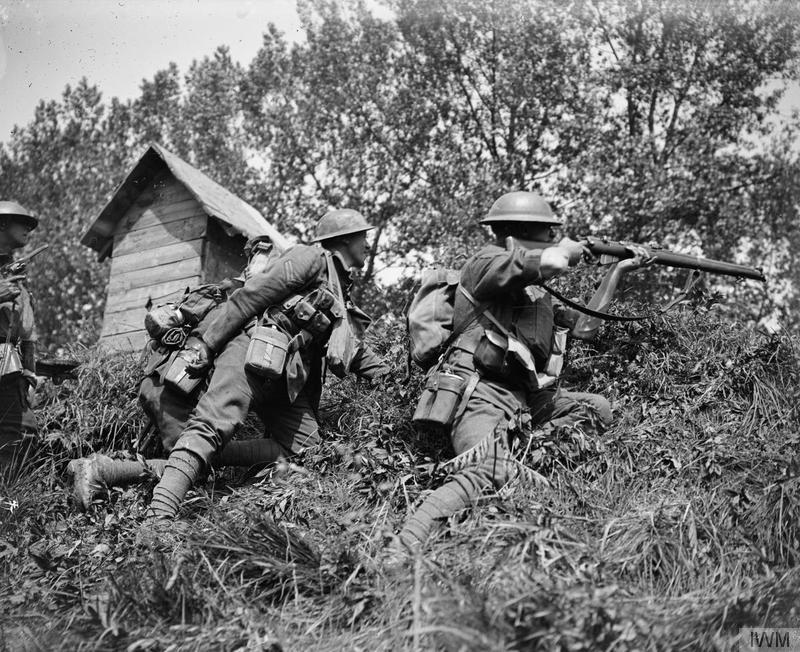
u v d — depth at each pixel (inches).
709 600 150.7
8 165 668.7
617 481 186.7
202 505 205.2
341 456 206.4
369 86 600.7
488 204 511.2
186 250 337.7
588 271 276.1
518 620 134.2
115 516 198.1
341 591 157.2
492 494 180.5
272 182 602.2
